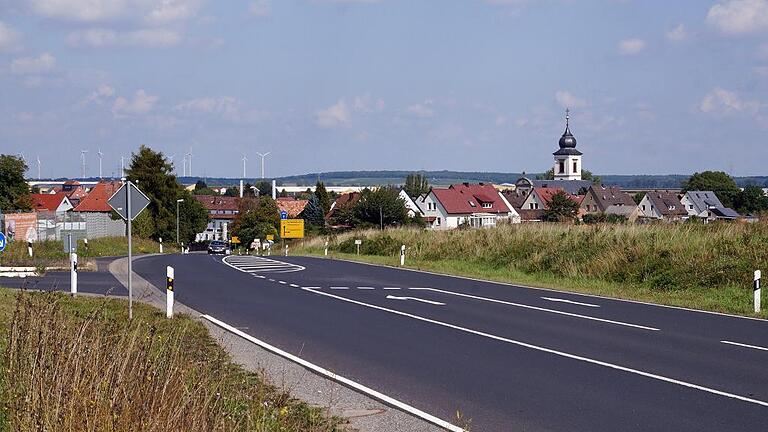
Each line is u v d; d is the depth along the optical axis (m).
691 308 20.52
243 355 13.19
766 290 22.72
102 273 32.28
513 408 9.67
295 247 66.56
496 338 15.20
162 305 19.89
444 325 16.97
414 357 13.15
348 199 115.50
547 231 36.94
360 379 11.38
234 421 7.45
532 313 19.19
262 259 47.06
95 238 64.31
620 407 9.70
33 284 25.56
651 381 11.23
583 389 10.73
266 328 16.34
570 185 158.00
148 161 95.75
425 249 43.03
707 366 12.37
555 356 13.27
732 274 24.28
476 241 40.09
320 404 9.91
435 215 117.62
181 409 6.89
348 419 9.18
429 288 25.95
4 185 91.56
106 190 86.81
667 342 14.78
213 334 15.34
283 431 7.98
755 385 10.96
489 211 121.31
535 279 29.55
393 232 52.09
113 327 9.87
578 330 16.33
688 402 9.95
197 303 20.92
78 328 9.40
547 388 10.79
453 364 12.54
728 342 14.80
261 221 101.56
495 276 31.00
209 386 8.66
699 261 25.73
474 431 8.66
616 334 15.80
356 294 23.67
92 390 7.30
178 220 94.38
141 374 7.70
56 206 121.31
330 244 58.38
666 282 25.33
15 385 8.26
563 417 9.23
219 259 47.56
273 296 22.94
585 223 40.22
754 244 26.14
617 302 21.94
